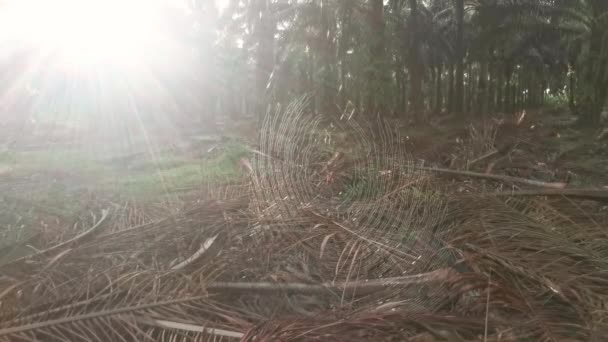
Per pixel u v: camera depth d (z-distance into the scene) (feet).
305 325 8.79
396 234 12.13
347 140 18.01
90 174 34.04
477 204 13.97
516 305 8.93
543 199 14.84
